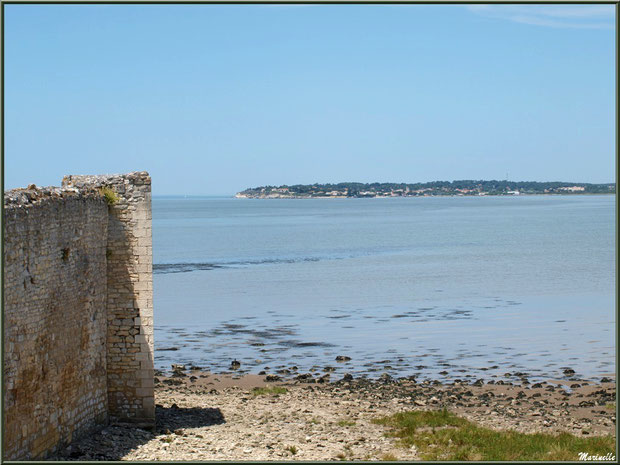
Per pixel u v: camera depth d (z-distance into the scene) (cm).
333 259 11000
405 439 2553
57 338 2214
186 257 11488
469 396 3503
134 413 2642
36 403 2061
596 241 13850
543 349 4666
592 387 3719
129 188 2644
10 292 1902
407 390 3616
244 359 4444
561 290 7500
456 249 12444
